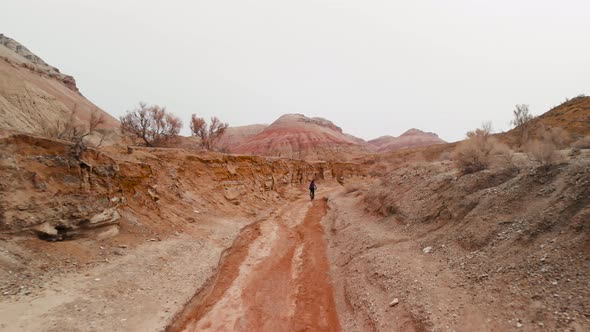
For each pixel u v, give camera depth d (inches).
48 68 3179.1
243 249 461.1
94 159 382.0
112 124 2014.0
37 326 193.6
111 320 220.7
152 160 570.9
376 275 303.0
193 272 333.4
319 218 712.4
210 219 563.2
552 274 199.5
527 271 213.9
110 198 376.5
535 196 292.0
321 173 1541.6
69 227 315.6
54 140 336.8
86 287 250.2
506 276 221.0
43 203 298.4
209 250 411.8
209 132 1300.4
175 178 598.2
